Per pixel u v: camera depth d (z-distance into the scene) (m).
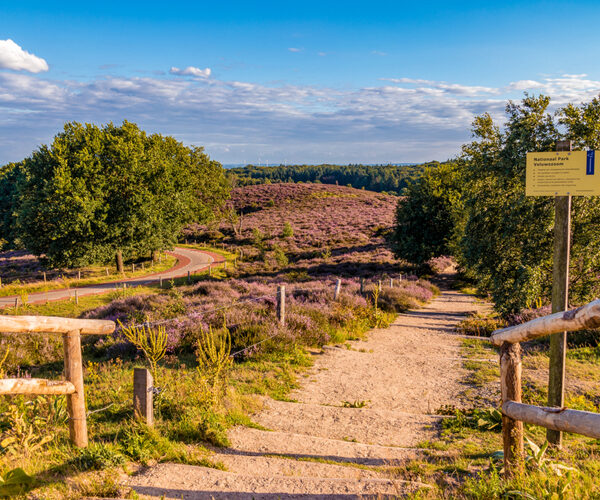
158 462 4.60
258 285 25.36
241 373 9.20
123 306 17.69
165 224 45.88
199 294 22.39
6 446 4.10
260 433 5.97
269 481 4.14
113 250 42.50
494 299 17.20
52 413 5.40
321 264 45.50
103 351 12.75
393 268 40.97
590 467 4.08
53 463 4.01
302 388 8.78
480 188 18.73
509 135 17.44
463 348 12.70
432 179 38.00
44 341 13.51
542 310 15.38
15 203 62.22
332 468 4.68
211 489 3.94
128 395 6.99
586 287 15.96
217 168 67.31
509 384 3.72
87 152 40.88
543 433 5.54
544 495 3.20
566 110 16.25
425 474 4.44
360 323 15.56
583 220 15.80
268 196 110.00
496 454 4.68
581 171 4.91
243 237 72.69
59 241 39.62
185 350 11.63
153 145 50.81
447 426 6.49
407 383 9.21
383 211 88.50
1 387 3.49
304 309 14.66
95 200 40.00
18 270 54.25
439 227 36.62
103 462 4.13
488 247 17.41
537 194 5.10
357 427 6.54
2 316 3.44
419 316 19.62
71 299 31.12
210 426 5.64
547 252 15.79
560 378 4.98
